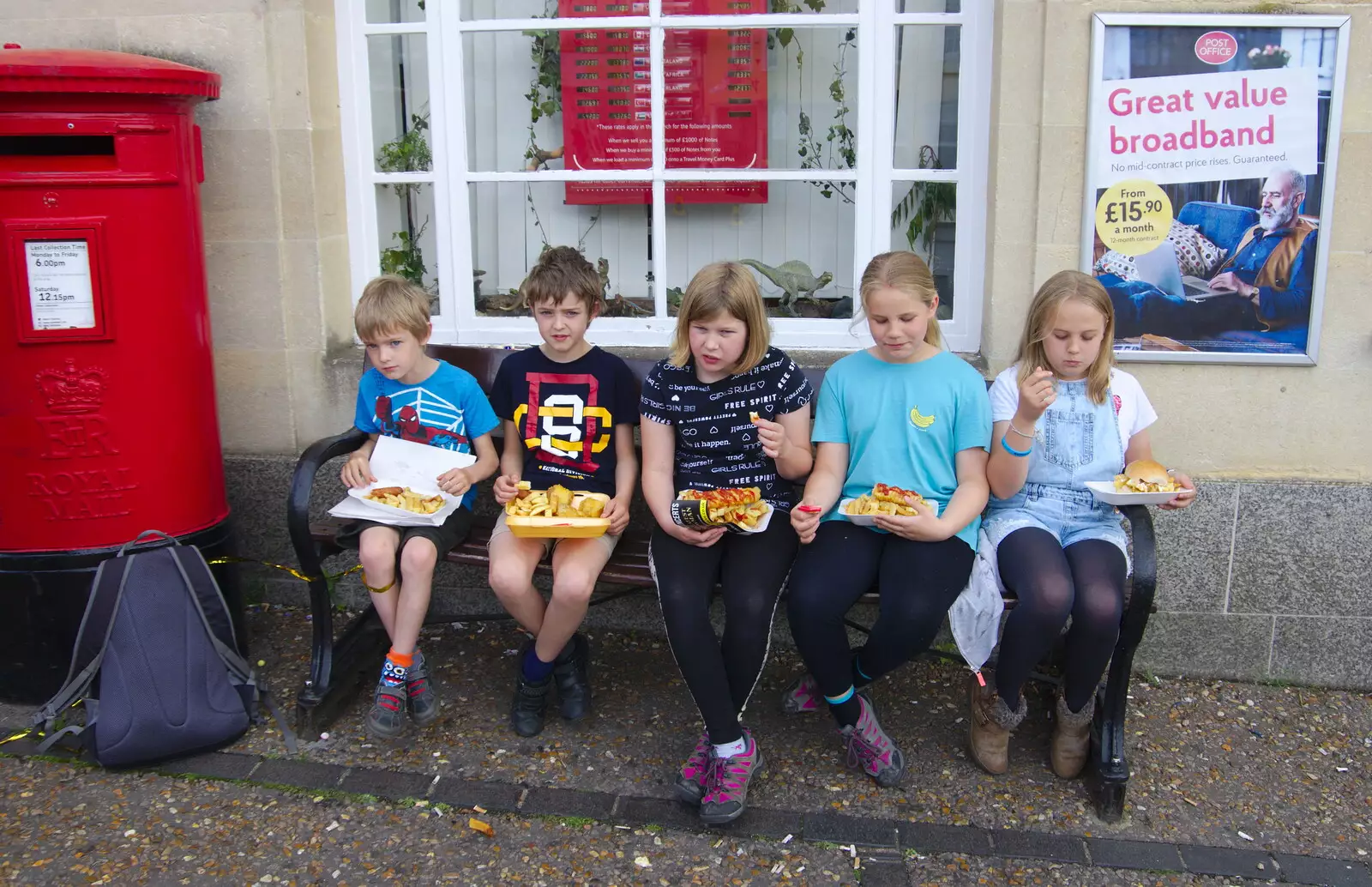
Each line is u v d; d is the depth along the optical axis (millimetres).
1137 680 3453
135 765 2947
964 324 3561
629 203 4004
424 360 3229
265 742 3066
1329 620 3383
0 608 3137
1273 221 3172
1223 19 3082
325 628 3102
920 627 2725
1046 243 3275
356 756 3008
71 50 3080
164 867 2598
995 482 2883
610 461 3146
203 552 3270
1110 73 3135
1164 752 3080
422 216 3918
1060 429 2953
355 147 3721
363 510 3002
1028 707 3248
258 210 3561
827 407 2996
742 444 2949
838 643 2777
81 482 3068
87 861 2611
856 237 3668
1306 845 2715
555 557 2959
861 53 3553
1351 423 3289
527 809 2797
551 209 4043
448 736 3096
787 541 2916
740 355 2881
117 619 2967
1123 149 3172
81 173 2932
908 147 3730
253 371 3684
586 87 3912
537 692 3072
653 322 3793
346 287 3801
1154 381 3312
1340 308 3223
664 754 3025
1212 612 3414
